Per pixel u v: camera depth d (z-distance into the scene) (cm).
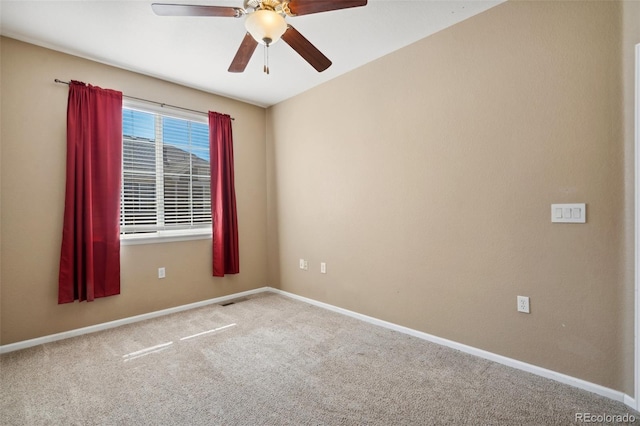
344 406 180
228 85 358
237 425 165
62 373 217
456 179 246
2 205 250
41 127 266
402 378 208
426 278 267
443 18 237
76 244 279
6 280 252
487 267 231
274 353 246
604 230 184
